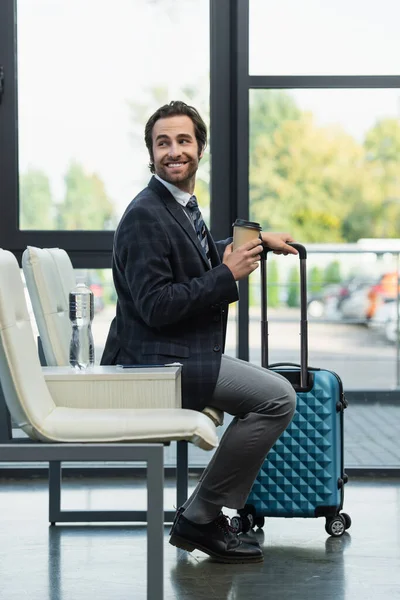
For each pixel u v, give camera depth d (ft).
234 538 10.30
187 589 9.29
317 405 11.25
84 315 9.72
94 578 9.71
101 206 14.83
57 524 12.03
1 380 8.06
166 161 10.34
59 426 8.11
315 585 9.42
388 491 13.87
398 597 9.03
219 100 14.78
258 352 15.42
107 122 14.83
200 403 9.98
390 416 17.65
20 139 14.73
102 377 8.98
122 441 8.07
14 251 14.73
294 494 11.25
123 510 12.11
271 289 16.31
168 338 10.04
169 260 10.10
